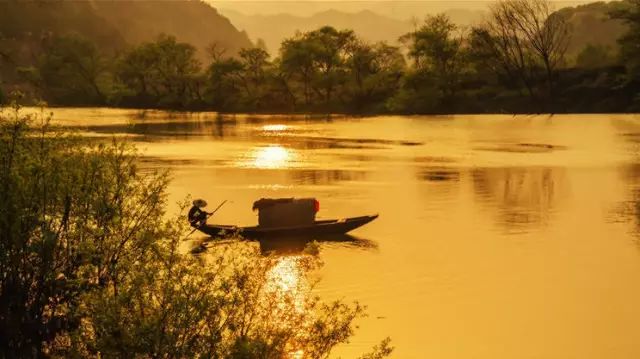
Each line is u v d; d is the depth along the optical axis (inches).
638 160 2593.5
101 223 508.1
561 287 998.4
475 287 989.2
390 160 2610.7
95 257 491.5
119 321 431.2
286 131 4128.9
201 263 478.9
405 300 925.8
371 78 6343.5
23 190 495.8
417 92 5757.9
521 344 780.6
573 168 2377.0
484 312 884.6
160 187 538.9
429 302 919.0
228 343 458.9
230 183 1989.4
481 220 1487.5
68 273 496.4
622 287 1001.5
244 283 479.2
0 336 473.7
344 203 1694.1
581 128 4018.2
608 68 5359.3
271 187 1923.0
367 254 1168.2
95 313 437.4
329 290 959.0
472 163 2519.7
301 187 1932.8
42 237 484.7
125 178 531.8
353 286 980.6
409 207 1637.6
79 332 445.4
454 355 741.3
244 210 1578.5
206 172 2224.4
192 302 445.4
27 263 490.0
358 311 530.3
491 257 1166.3
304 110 6530.5
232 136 3727.9
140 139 3476.9
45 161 512.4
